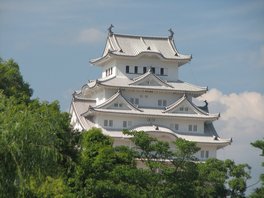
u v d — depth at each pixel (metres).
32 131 141.62
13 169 139.00
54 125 154.00
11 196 138.50
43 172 143.12
